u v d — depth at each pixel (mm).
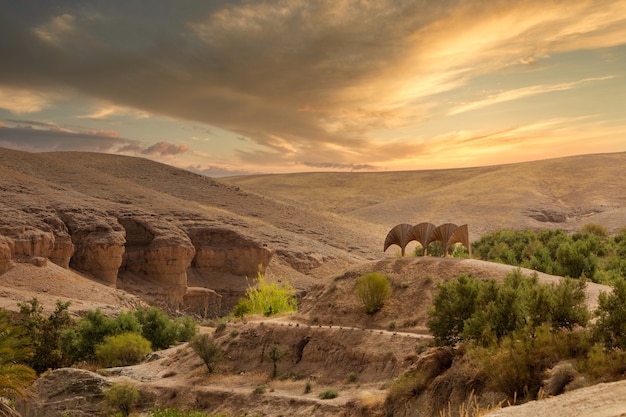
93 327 56531
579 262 47000
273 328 45969
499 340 23625
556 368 19219
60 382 42469
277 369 42406
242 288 114750
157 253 106375
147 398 41469
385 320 41875
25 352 23266
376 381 36000
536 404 10703
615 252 57562
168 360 48812
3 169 121562
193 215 132000
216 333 50594
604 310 19859
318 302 47875
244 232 128750
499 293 26344
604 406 9594
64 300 74688
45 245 87062
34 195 110000
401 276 45219
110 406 39875
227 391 39781
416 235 49281
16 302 66938
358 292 43750
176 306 102188
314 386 38438
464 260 44281
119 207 120250
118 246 98938
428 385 26047
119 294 88625
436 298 28750
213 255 118188
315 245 147375
